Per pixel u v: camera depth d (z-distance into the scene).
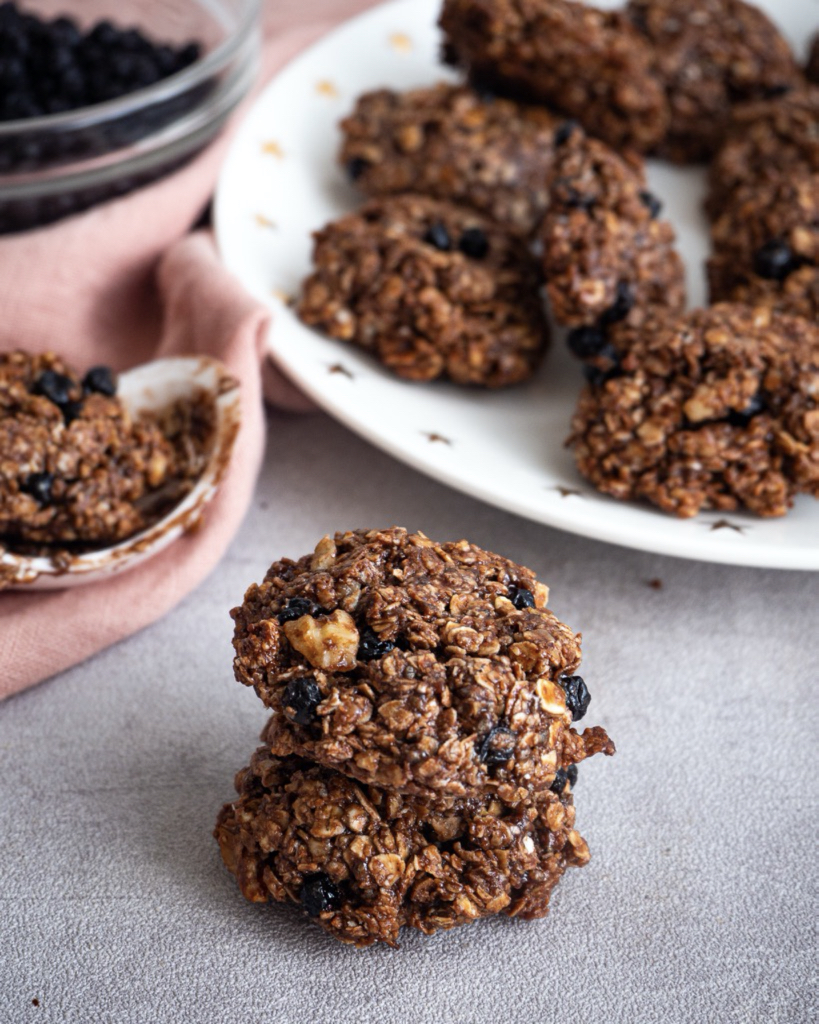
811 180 0.48
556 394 0.46
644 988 0.33
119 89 0.50
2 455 0.38
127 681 0.39
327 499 0.45
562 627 0.34
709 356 0.41
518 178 0.50
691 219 0.53
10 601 0.39
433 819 0.33
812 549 0.40
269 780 0.34
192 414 0.42
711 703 0.39
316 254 0.46
